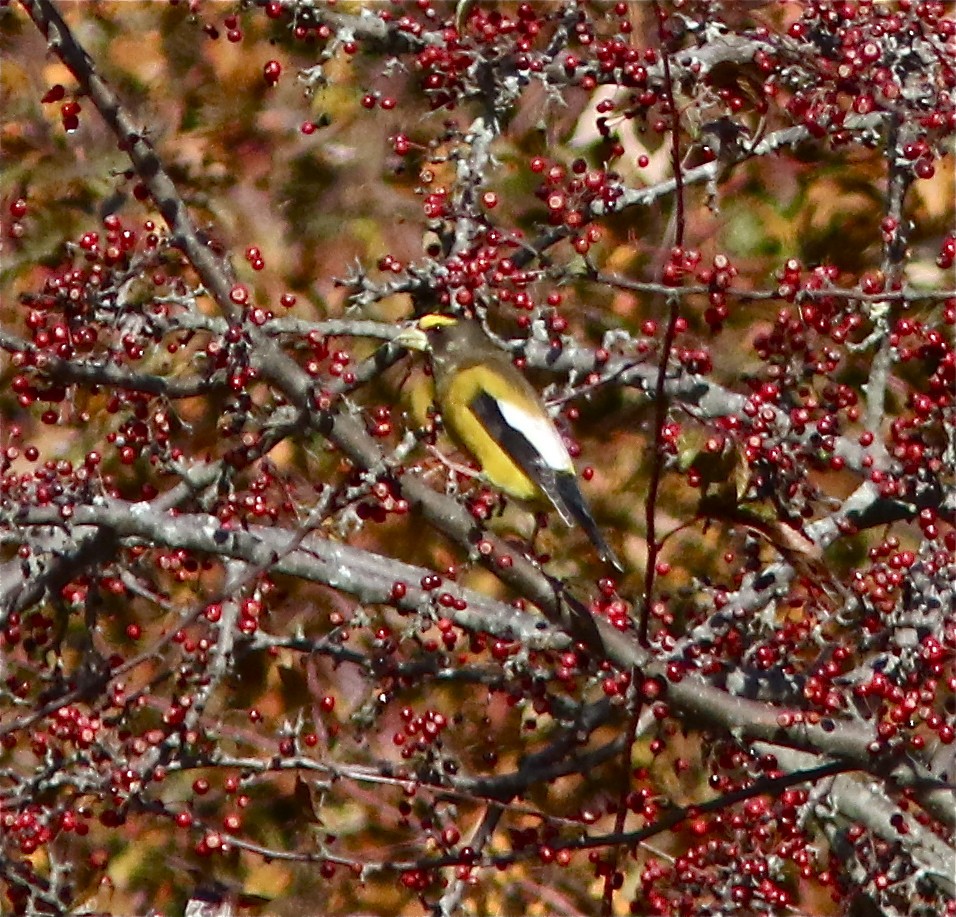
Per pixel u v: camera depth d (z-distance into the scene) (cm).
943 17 1548
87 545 1125
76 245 1230
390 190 1658
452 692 1539
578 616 1091
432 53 1331
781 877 1188
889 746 1099
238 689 1511
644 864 1310
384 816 1495
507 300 1293
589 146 1648
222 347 1094
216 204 1648
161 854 1488
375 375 1398
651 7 1340
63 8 1680
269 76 1380
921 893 1228
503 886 1523
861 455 1227
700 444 1139
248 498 1135
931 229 1655
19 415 1589
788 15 1562
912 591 1157
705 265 1645
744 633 1170
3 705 1320
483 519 1096
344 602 1535
